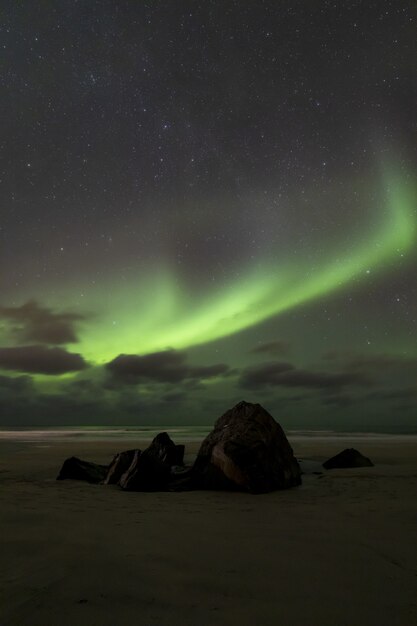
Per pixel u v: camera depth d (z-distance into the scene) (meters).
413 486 6.89
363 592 2.27
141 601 2.12
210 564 2.70
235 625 1.87
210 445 7.49
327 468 9.77
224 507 5.16
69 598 2.14
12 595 2.17
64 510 4.69
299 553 2.97
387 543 3.27
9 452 14.07
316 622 1.91
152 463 7.14
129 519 4.21
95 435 31.08
